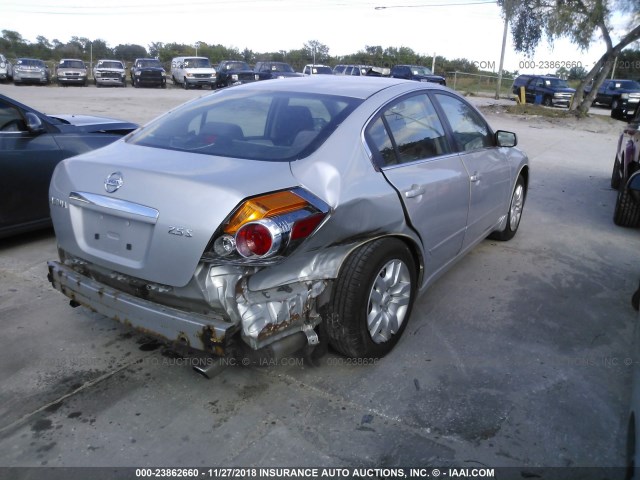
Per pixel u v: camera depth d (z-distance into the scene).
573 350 3.54
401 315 3.43
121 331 3.66
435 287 4.48
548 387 3.12
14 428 2.71
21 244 5.31
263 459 2.55
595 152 12.98
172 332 2.67
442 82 30.39
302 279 2.80
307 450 2.61
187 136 3.27
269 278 2.68
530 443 2.67
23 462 2.50
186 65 32.62
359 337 3.08
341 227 2.84
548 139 15.48
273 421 2.80
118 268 2.81
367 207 2.96
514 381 3.18
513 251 5.42
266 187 2.62
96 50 58.31
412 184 3.34
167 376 3.17
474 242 4.59
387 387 3.09
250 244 2.47
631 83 29.56
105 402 2.93
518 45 23.09
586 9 21.17
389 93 3.56
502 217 5.20
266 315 2.64
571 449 2.64
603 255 5.38
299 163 2.85
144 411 2.86
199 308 2.66
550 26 21.59
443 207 3.71
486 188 4.46
